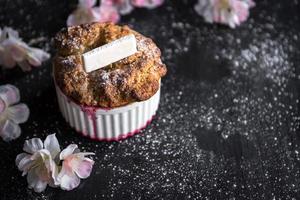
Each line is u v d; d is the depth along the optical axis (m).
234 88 0.59
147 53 0.52
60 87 0.51
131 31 0.54
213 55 0.62
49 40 0.62
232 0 0.63
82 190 0.51
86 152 0.53
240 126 0.56
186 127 0.56
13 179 0.52
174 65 0.61
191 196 0.51
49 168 0.50
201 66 0.61
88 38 0.53
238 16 0.64
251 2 0.67
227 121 0.57
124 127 0.53
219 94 0.59
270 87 0.60
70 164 0.51
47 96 0.57
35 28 0.63
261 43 0.63
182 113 0.57
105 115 0.51
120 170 0.53
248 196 0.52
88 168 0.51
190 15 0.65
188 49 0.62
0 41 0.58
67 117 0.54
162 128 0.56
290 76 0.61
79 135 0.55
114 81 0.50
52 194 0.51
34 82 0.58
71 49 0.52
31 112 0.56
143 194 0.51
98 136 0.54
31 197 0.51
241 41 0.63
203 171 0.53
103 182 0.52
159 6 0.66
